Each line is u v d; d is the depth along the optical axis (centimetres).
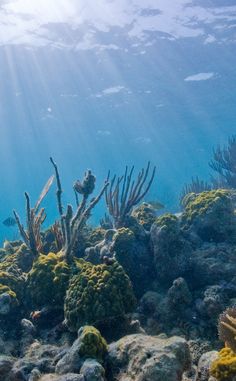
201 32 2405
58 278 526
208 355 370
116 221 705
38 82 3016
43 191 659
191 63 2759
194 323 514
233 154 1560
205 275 566
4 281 548
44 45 2520
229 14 2245
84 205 567
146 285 607
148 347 358
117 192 721
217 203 629
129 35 2425
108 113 3953
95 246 650
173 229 591
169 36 2433
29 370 389
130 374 348
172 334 504
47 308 521
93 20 2308
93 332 388
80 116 4006
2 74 2845
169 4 2191
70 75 2923
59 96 3350
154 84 3145
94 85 3131
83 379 339
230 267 556
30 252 656
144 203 786
